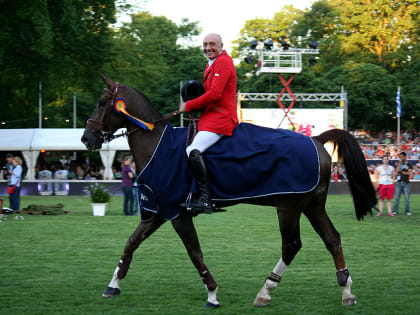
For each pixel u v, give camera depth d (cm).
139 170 515
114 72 2517
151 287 563
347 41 4272
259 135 514
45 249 806
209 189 495
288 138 507
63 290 546
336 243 505
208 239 916
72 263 693
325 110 2709
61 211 1448
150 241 887
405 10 4316
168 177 498
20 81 2405
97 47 2416
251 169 494
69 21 2133
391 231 1040
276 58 2728
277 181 492
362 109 3503
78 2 2250
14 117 2706
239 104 2691
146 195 507
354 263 698
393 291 544
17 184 1443
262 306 491
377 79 3503
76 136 2475
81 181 2422
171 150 506
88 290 547
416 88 3656
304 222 1180
